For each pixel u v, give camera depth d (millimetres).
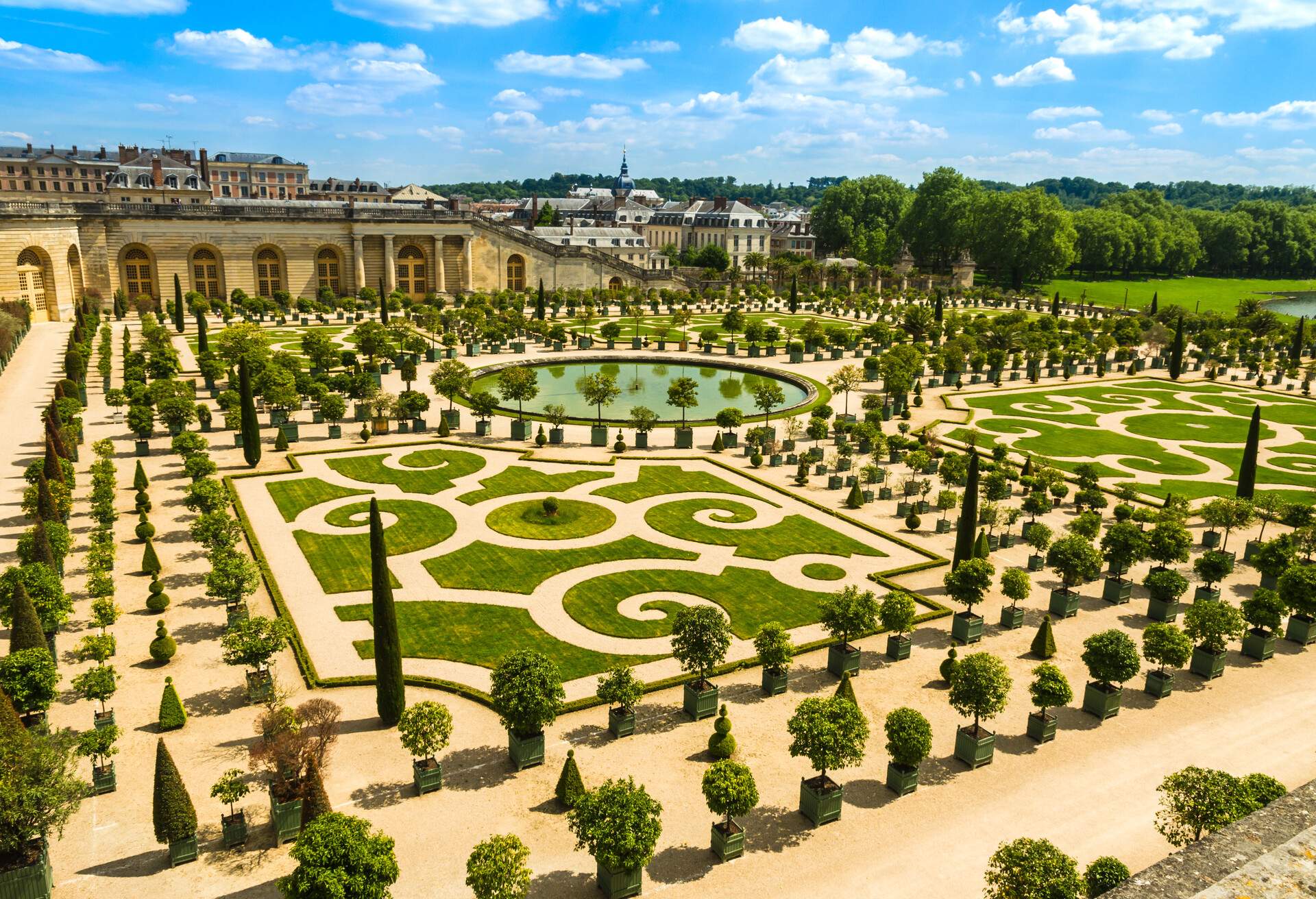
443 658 50031
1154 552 62281
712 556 65438
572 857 34844
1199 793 32844
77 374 102688
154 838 35625
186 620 53562
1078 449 98750
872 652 52875
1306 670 52312
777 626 47500
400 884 33000
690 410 112875
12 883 31250
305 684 47031
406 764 40719
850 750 36812
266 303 172875
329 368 117938
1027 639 55000
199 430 95125
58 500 62156
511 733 40656
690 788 39406
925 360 148125
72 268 166375
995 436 103312
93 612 47719
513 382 95750
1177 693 49344
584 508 74625
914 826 37125
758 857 35094
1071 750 43250
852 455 93062
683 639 45188
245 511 70375
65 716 43562
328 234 192125
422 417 103125
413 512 72500
